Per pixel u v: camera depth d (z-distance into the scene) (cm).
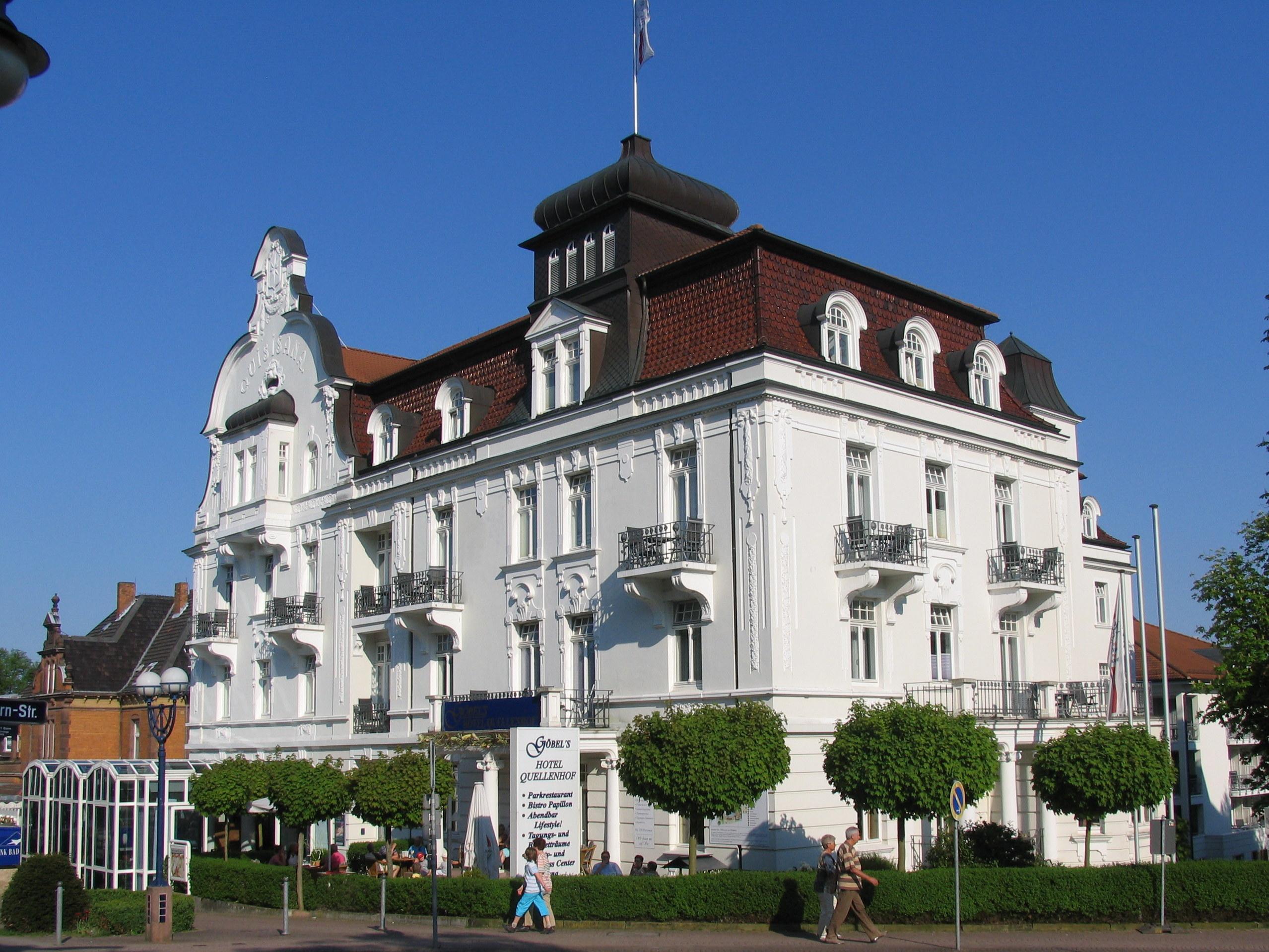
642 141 3791
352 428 4528
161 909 2517
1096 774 2711
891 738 2494
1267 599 3550
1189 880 2448
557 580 3522
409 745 3909
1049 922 2400
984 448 3625
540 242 3947
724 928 2408
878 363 3375
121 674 6856
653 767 2523
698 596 3062
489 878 2775
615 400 3384
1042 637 3719
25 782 4528
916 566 3142
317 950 2219
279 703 4650
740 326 3194
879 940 2227
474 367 4122
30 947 2402
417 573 3944
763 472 3003
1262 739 3625
